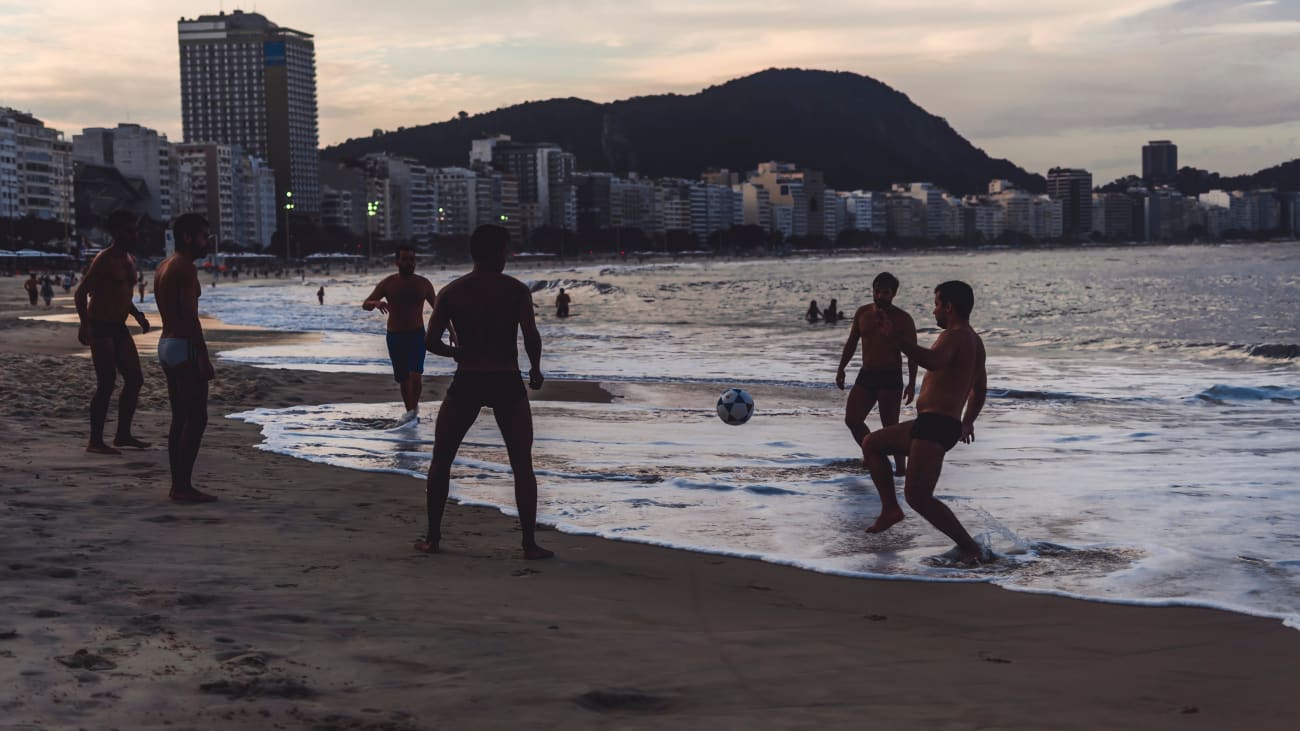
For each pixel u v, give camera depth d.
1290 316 50.88
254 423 12.40
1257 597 5.54
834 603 5.45
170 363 7.44
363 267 189.12
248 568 5.71
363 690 3.88
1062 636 4.88
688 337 34.78
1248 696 4.05
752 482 9.05
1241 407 15.93
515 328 6.38
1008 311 58.19
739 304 70.31
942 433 6.30
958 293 6.39
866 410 9.39
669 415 14.51
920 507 6.32
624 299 79.62
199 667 4.02
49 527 6.40
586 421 13.75
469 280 6.36
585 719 3.66
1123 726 3.70
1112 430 13.06
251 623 4.66
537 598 5.38
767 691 4.02
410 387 12.05
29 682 3.73
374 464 9.66
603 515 7.66
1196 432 12.73
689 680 4.13
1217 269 142.62
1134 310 57.78
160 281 7.50
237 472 8.95
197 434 7.52
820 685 4.11
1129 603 5.43
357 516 7.41
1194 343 29.64
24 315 45.69
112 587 5.12
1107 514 7.71
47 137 177.88
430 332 6.34
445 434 6.39
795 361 25.36
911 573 6.08
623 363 24.86
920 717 3.76
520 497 6.35
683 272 175.75
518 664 4.26
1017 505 8.06
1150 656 4.57
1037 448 11.38
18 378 14.59
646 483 8.97
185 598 4.99
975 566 6.23
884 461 6.96
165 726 3.43
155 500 7.51
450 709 3.71
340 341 31.17
